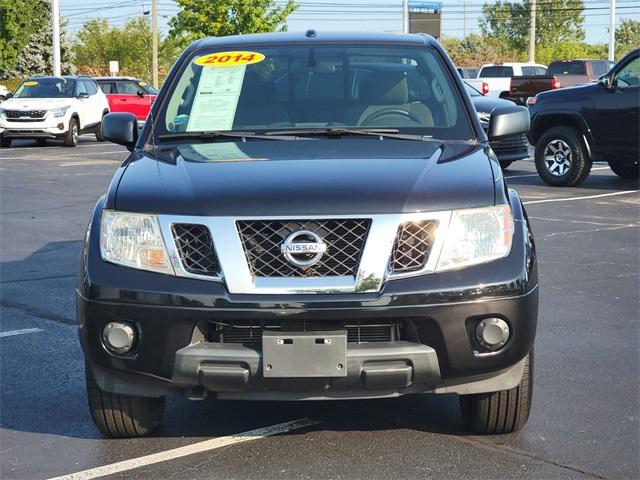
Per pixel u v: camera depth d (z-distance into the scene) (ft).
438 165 14.58
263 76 18.15
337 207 13.03
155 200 13.60
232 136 16.76
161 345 13.16
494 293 13.12
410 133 16.78
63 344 20.93
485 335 13.14
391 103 17.48
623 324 21.94
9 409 16.83
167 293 13.04
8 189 50.01
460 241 13.25
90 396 14.61
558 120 47.96
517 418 14.67
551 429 15.42
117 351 13.39
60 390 17.87
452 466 13.97
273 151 15.58
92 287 13.48
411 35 19.47
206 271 13.14
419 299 12.85
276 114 17.37
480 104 52.42
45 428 15.88
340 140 16.38
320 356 12.79
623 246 31.65
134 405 14.62
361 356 12.80
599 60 110.42
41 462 14.38
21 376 18.70
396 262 13.04
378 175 13.89
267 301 12.78
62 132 82.17
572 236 33.58
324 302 12.75
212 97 17.75
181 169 14.66
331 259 12.98
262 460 14.29
